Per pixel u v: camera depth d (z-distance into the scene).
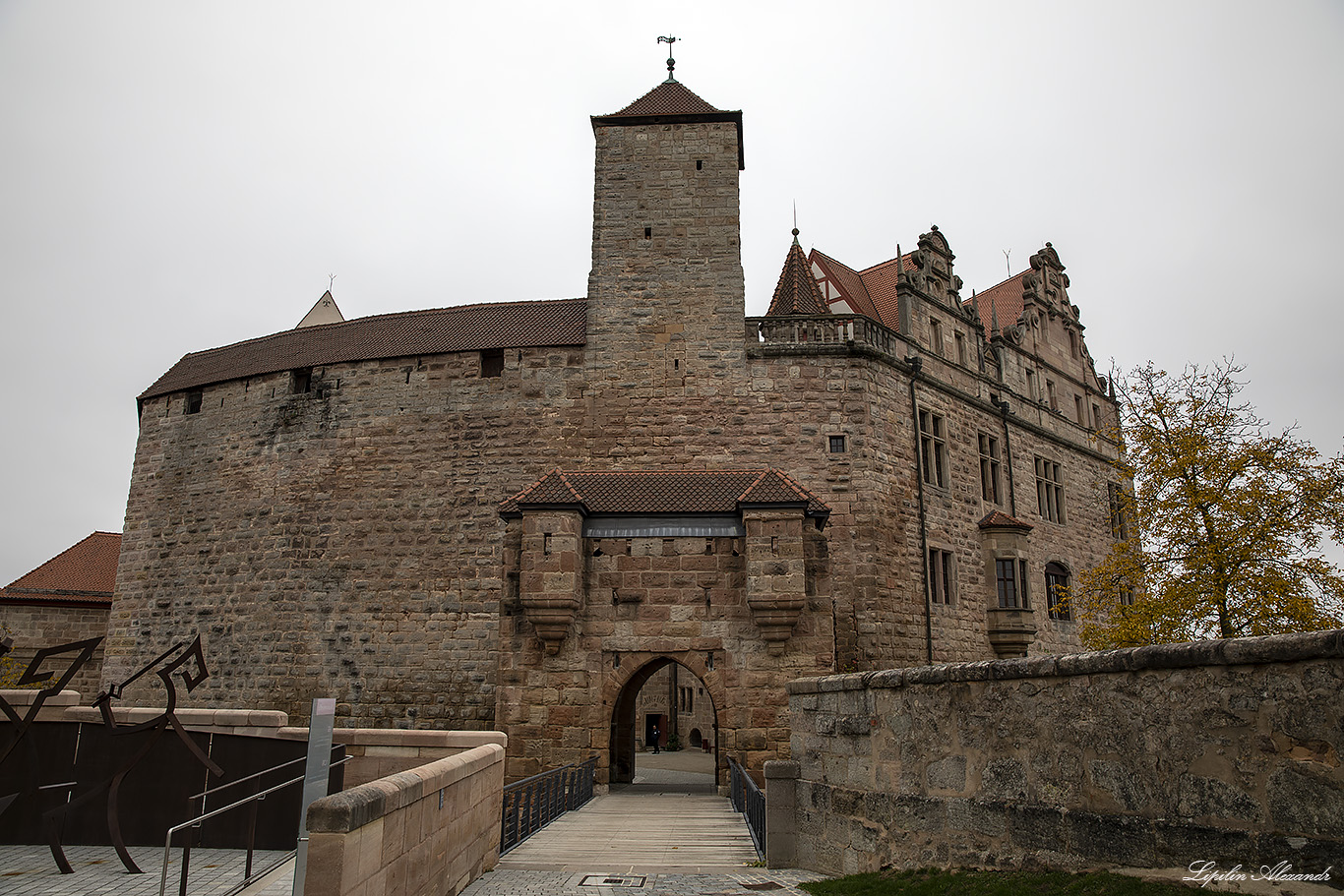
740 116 31.05
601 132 31.36
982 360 34.38
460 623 28.28
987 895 8.01
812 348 28.78
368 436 30.72
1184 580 22.45
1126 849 7.23
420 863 8.91
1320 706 5.88
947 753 9.56
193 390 34.84
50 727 14.76
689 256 30.00
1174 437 23.73
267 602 30.41
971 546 31.25
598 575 19.56
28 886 11.31
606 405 29.02
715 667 19.09
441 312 33.25
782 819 12.49
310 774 7.67
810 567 19.56
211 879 11.66
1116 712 7.46
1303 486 22.02
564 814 17.11
